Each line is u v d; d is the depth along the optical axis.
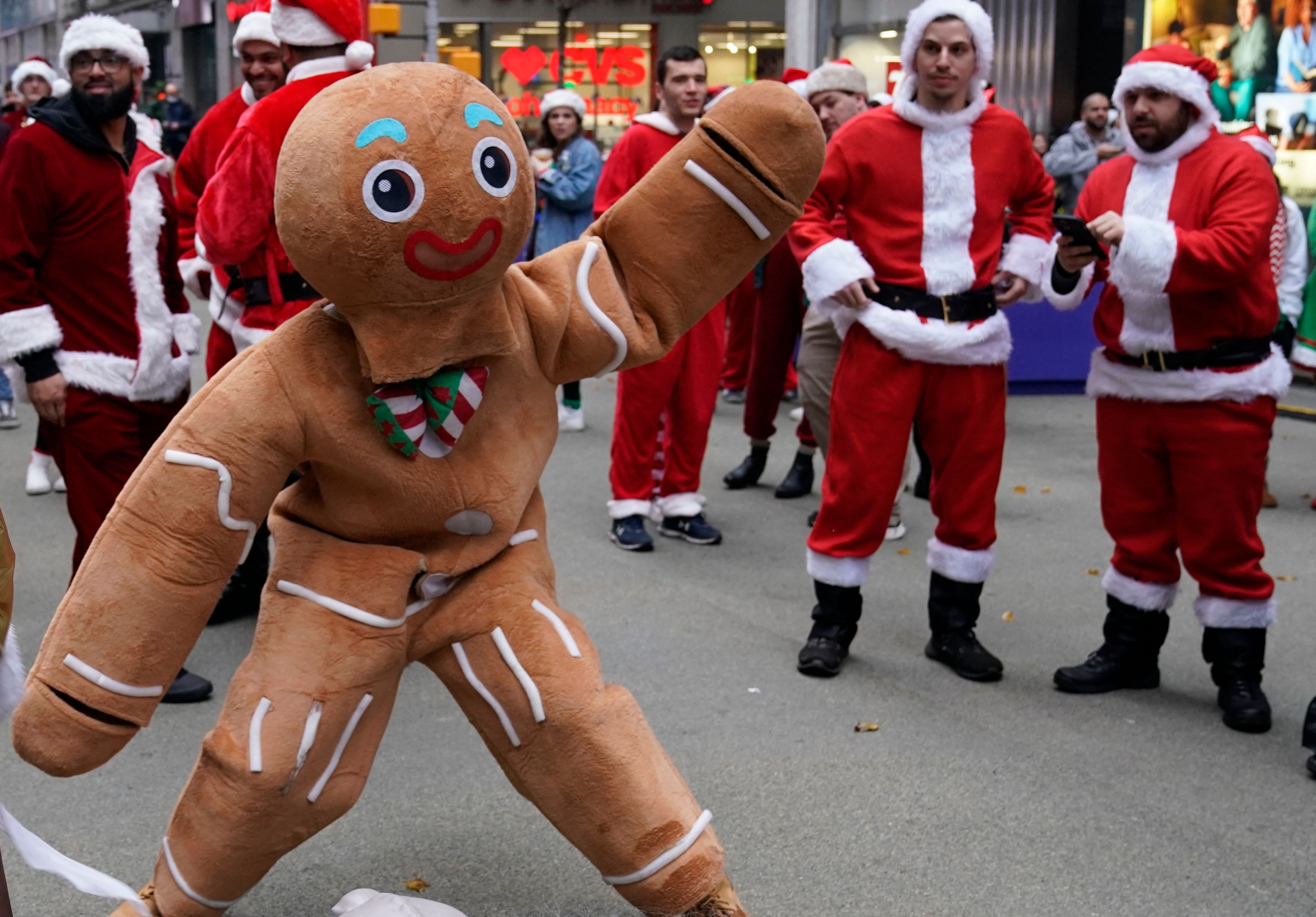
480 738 4.12
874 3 14.37
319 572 2.58
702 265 2.77
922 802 3.72
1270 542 6.51
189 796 2.61
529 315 2.63
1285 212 6.86
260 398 2.43
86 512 4.20
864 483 4.52
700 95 6.12
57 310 4.11
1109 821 3.62
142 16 30.03
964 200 4.36
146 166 4.27
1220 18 10.81
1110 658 4.58
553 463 7.96
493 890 3.24
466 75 2.40
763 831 3.55
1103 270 4.29
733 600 5.53
